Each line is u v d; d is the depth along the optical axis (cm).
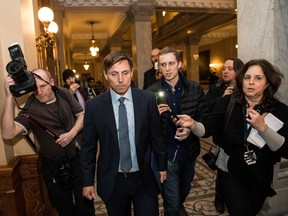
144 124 165
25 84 179
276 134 152
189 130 192
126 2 753
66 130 213
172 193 219
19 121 195
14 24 221
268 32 239
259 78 157
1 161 202
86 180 170
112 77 155
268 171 169
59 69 655
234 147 170
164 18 1292
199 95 223
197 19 1053
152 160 177
